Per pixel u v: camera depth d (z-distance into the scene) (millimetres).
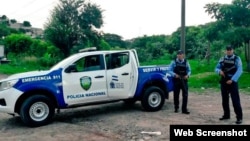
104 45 47656
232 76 7887
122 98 9328
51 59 39656
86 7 42938
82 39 43125
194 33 43906
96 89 8867
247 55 18953
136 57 9695
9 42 49312
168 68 9992
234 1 17000
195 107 10367
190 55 40969
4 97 7941
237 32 16453
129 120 8586
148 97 9609
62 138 7047
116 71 9219
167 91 10094
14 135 7410
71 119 8953
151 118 8766
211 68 22891
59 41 42062
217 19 17578
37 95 8141
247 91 13672
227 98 8281
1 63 42062
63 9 42531
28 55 45312
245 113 9211
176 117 8836
